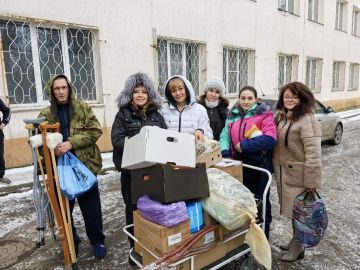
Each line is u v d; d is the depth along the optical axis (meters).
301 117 2.64
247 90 2.91
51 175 2.59
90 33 6.39
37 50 5.67
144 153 2.00
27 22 5.50
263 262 2.16
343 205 4.27
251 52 10.72
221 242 2.22
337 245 3.19
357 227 3.60
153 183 2.08
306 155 2.58
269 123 2.79
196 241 2.07
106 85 6.62
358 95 19.22
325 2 14.71
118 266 2.82
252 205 2.19
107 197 4.51
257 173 2.87
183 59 8.47
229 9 9.46
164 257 1.93
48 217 2.88
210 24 8.90
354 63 18.53
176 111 2.94
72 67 6.20
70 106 2.80
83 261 2.91
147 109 2.74
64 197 2.68
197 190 2.12
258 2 10.55
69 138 2.71
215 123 3.54
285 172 2.75
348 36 17.38
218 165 2.54
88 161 2.84
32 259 2.95
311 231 2.58
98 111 6.56
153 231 2.04
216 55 9.25
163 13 7.55
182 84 2.87
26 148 5.64
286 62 13.02
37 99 5.77
